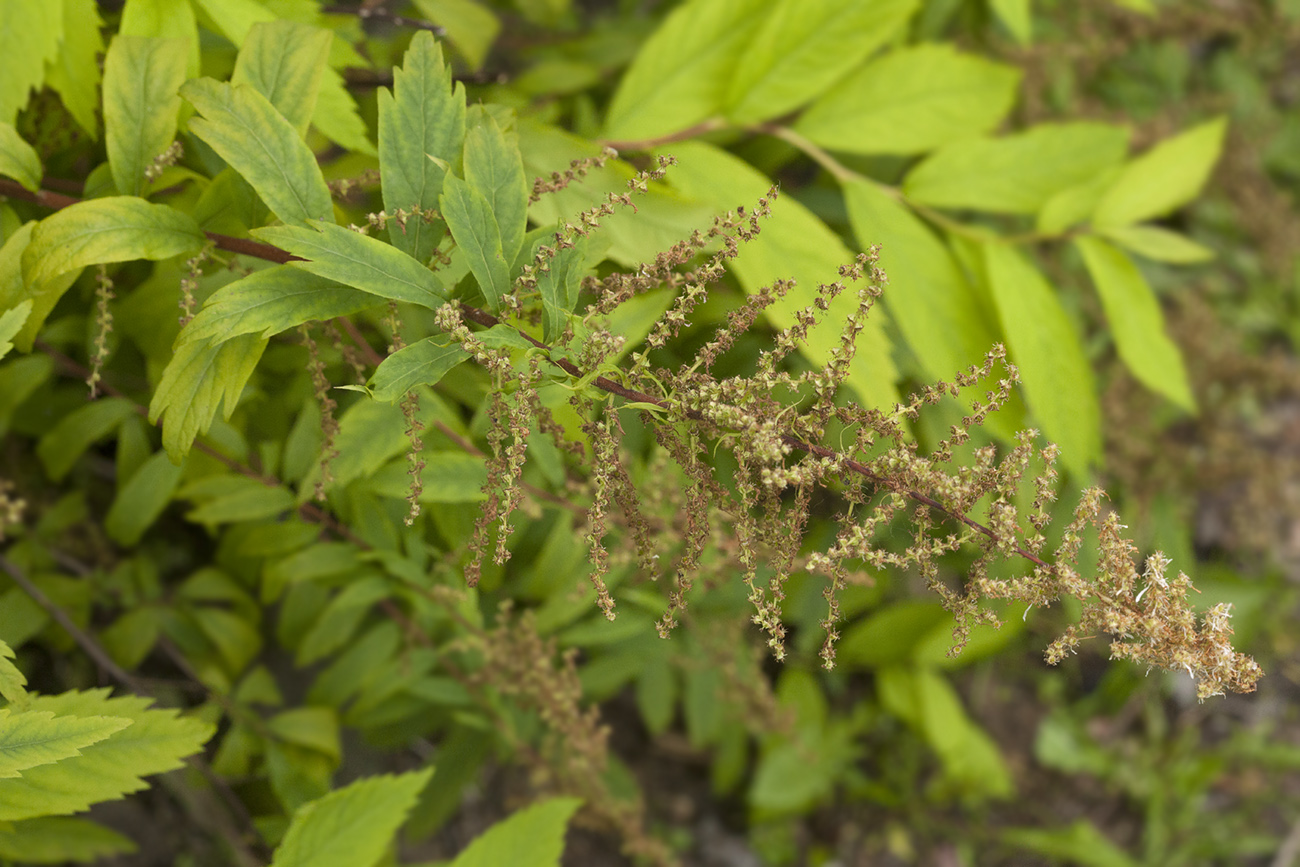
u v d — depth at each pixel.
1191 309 1.70
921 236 0.84
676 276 0.68
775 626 0.67
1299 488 1.82
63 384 0.85
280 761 0.86
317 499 0.82
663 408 0.67
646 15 1.21
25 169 0.71
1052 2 1.51
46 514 0.87
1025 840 1.57
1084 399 0.83
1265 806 1.76
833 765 1.47
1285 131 1.97
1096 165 0.86
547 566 0.85
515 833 0.80
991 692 1.69
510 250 0.68
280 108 0.70
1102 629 0.66
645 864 1.43
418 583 0.83
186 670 0.88
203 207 0.71
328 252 0.66
